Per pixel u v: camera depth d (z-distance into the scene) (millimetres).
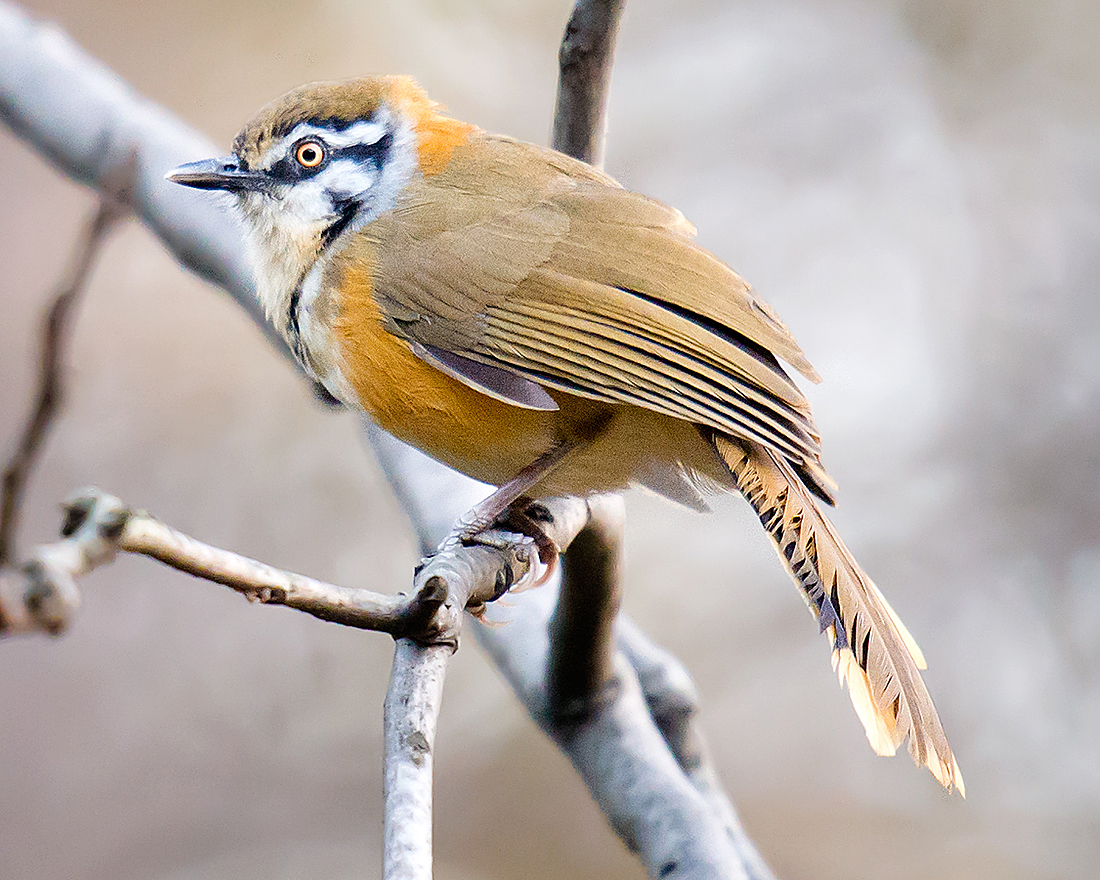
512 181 7715
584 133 8148
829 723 13242
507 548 6574
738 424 6898
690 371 7051
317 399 8422
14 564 3828
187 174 7773
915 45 14969
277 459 14016
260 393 14133
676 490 7629
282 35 14469
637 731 7820
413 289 7367
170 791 13266
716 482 7516
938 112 14773
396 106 7891
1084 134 14500
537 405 7086
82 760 13297
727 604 13547
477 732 13172
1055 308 14133
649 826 7508
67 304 5527
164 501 13844
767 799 13148
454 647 5480
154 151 9172
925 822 13086
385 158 7785
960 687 13344
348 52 14547
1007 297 14242
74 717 13391
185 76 14289
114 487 13797
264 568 4789
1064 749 13156
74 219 14203
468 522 6980
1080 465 13773
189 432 14016
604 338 7191
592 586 7445
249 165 7758
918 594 13594
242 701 13484
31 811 13133
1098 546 13602
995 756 13195
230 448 14008
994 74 14734
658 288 7270
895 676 6336
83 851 13062
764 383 7020
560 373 7191
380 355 7398
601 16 7832
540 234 7445
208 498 13891
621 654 8148
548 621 8031
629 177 14852
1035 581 13555
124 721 13406
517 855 12875
